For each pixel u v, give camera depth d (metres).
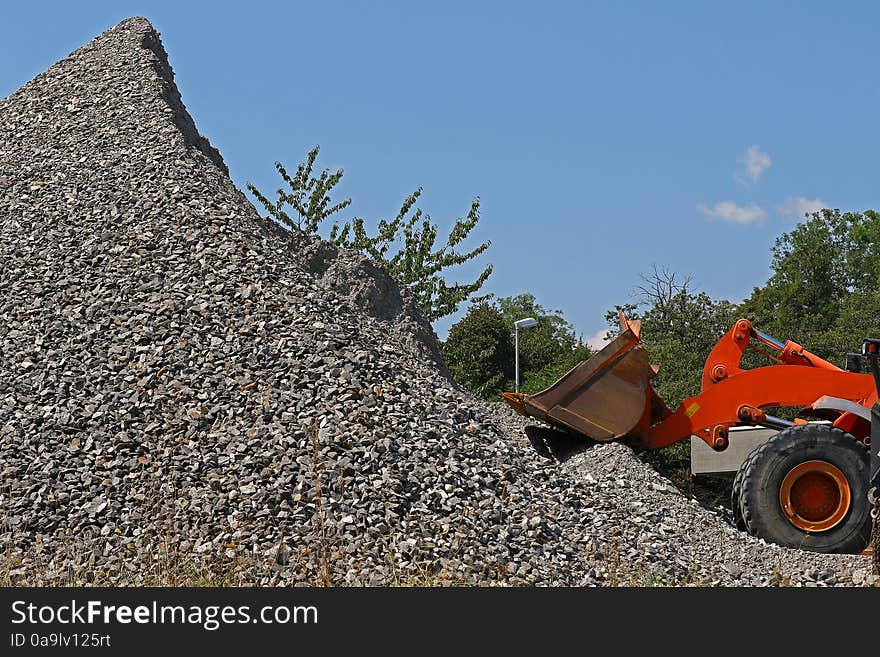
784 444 10.17
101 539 8.94
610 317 36.00
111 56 20.89
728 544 10.08
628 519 10.30
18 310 12.89
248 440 10.19
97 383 11.30
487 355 44.78
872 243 55.31
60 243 14.40
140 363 11.57
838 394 10.99
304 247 16.64
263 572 8.34
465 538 9.00
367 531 8.93
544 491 10.48
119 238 14.27
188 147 17.28
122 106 18.56
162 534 9.00
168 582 8.09
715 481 14.75
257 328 12.08
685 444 22.03
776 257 57.09
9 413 10.80
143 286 13.09
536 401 12.02
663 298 35.06
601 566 9.15
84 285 13.33
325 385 11.03
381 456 9.91
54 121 18.41
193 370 11.38
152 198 15.18
